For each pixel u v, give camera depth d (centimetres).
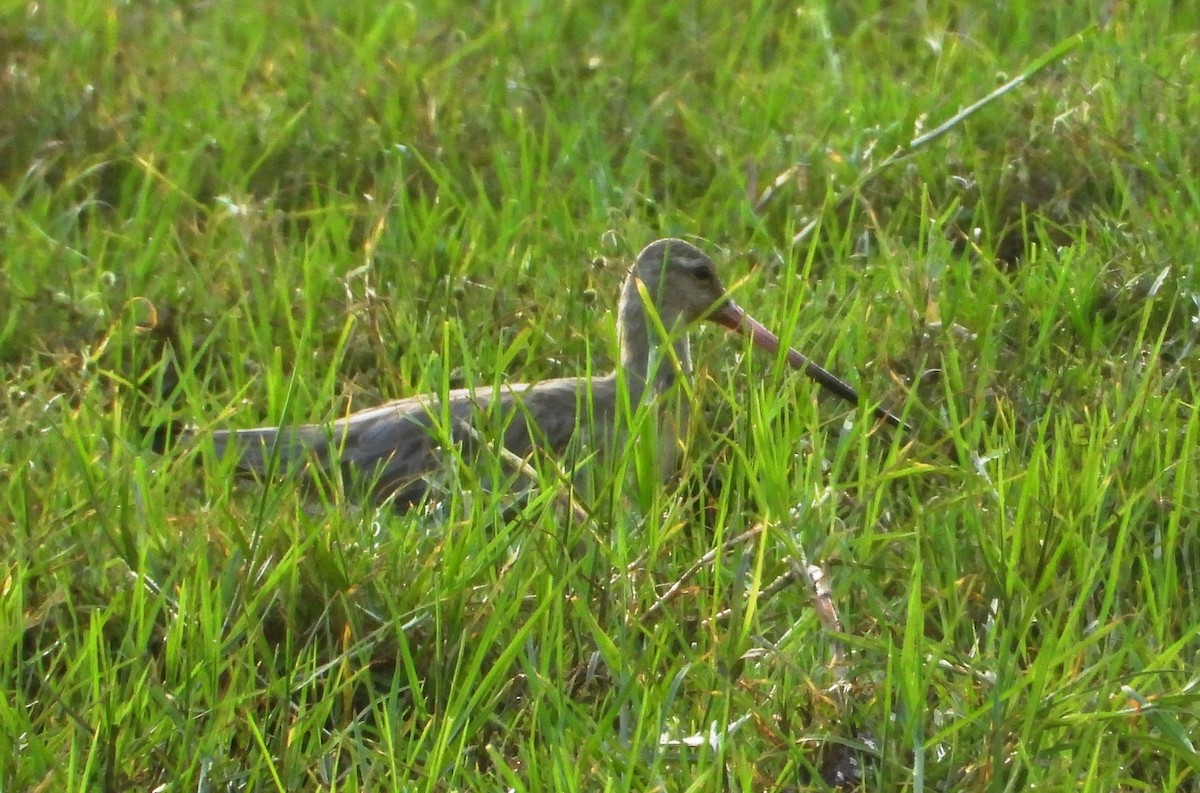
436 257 1301
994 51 1558
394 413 1109
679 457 1080
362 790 799
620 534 909
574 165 1402
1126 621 908
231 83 1553
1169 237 1222
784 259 1252
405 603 912
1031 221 1333
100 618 883
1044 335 1144
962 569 950
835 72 1538
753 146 1450
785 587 923
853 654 885
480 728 847
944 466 999
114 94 1546
